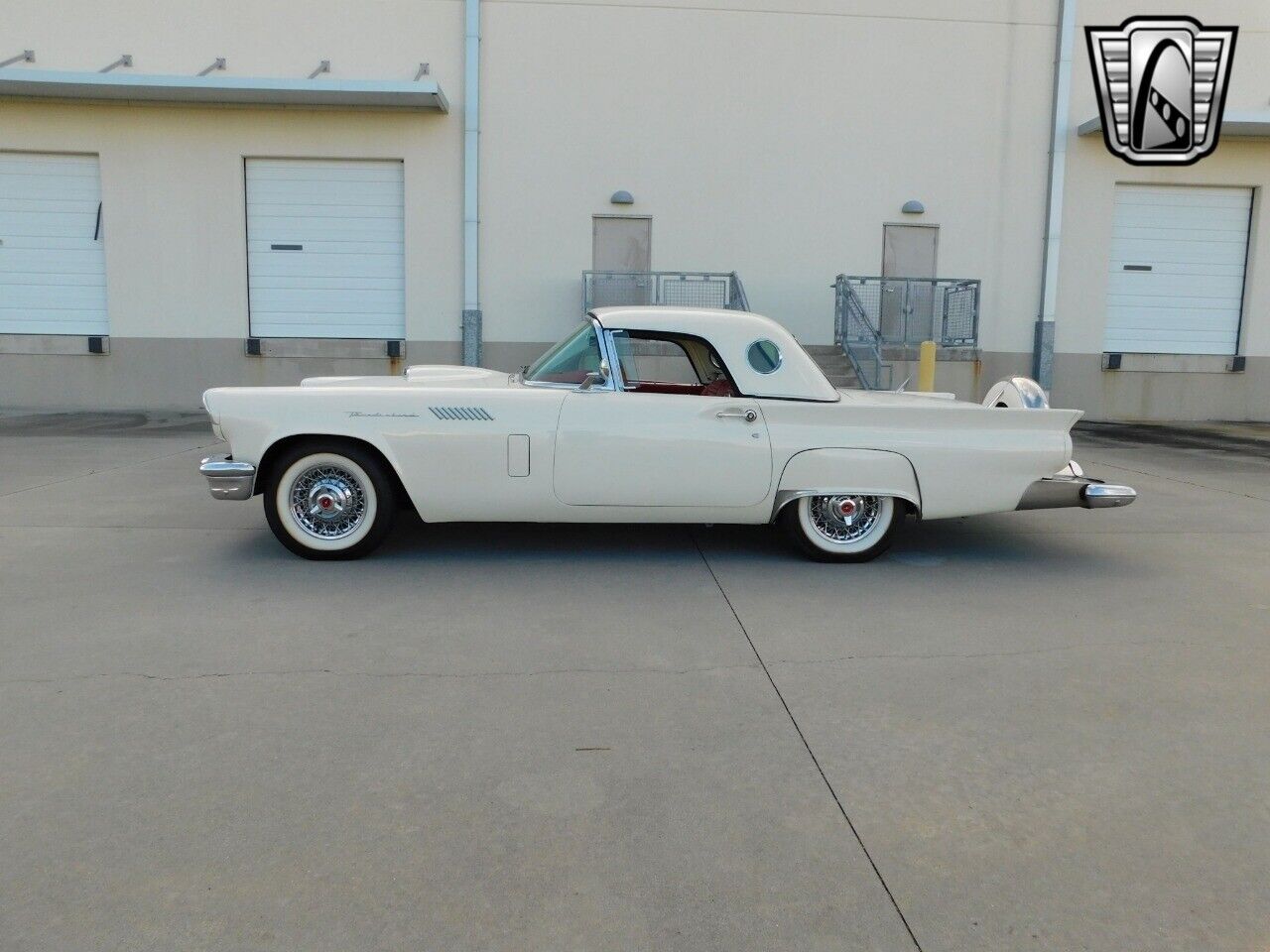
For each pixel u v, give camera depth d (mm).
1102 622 4234
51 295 14172
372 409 4844
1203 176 14727
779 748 2902
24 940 1941
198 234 14008
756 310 14469
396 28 13750
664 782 2672
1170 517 6828
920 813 2533
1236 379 15258
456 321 14297
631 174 14172
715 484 5000
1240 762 2857
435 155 13977
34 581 4555
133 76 12820
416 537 5711
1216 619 4305
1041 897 2168
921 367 12031
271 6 13609
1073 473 5348
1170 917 2100
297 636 3834
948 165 14477
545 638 3875
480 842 2348
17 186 13930
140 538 5508
